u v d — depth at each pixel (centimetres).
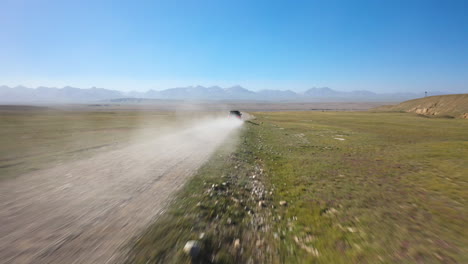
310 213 563
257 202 632
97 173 819
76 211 501
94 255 341
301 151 1600
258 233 452
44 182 705
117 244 373
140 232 417
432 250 395
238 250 385
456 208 594
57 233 404
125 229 426
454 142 2080
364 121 5275
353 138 2434
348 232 463
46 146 1348
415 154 1496
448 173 989
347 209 589
